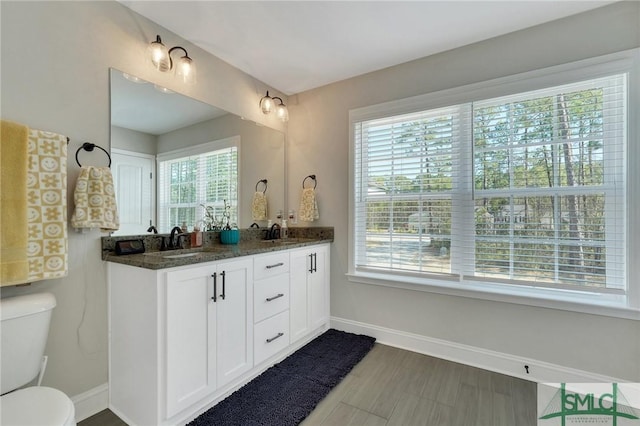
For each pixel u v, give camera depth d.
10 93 1.37
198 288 1.59
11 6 1.38
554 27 1.92
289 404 1.70
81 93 1.61
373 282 2.61
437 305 2.33
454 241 2.29
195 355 1.57
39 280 1.39
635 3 1.71
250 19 1.93
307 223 2.99
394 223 2.55
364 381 1.96
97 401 1.66
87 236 1.63
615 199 1.79
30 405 1.06
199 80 2.25
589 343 1.82
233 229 2.48
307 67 2.56
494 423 1.57
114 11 1.75
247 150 2.67
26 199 1.33
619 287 1.78
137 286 1.51
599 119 1.83
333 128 2.84
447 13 1.86
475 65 2.18
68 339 1.56
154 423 1.43
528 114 2.04
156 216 1.96
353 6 1.80
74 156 1.58
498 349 2.10
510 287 2.10
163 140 2.01
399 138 2.53
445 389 1.87
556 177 1.94
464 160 2.25
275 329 2.14
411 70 2.44
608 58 1.77
